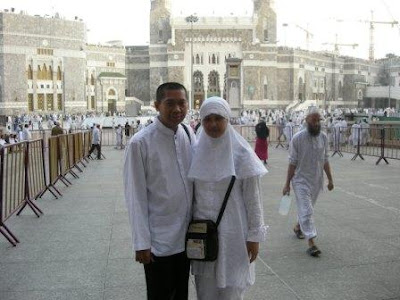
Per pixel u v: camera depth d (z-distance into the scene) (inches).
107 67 3196.4
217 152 137.1
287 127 962.7
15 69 2623.0
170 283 140.8
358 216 330.3
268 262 233.9
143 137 138.1
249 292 195.3
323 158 257.1
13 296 194.1
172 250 137.3
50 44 2770.7
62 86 2842.0
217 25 3203.7
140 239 133.3
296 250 253.6
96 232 295.9
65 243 271.9
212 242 134.1
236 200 138.3
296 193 255.6
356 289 197.6
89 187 478.9
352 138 912.9
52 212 356.8
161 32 3297.2
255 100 3255.4
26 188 340.5
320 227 301.3
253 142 1122.0
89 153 800.3
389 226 301.6
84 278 214.7
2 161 264.4
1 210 265.6
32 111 2721.5
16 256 248.2
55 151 454.3
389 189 435.8
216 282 137.0
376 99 4421.8
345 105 4296.3
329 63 4099.4
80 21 2918.3
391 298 188.1
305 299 187.9
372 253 246.1
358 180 493.4
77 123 1916.8
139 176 137.3
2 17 2571.4
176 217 138.8
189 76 3218.5
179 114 137.3
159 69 3262.8
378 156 740.7
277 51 3454.7
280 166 635.5
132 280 211.8
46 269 227.1
